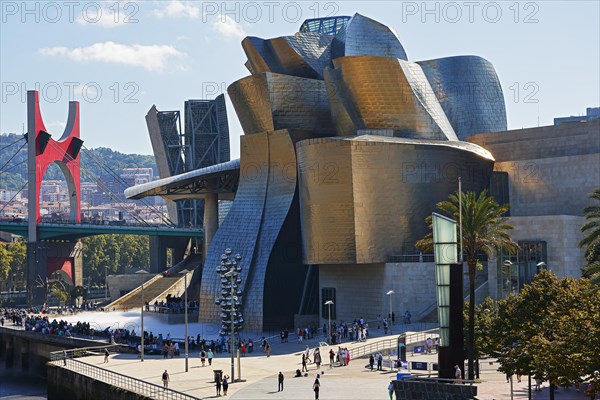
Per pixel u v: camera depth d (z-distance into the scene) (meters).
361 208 111.56
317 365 82.88
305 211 115.31
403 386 53.28
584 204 119.44
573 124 124.19
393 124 121.50
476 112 140.12
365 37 130.00
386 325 102.44
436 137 122.75
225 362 88.88
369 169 111.75
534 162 124.12
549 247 106.38
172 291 173.00
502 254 108.62
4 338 133.50
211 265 130.00
